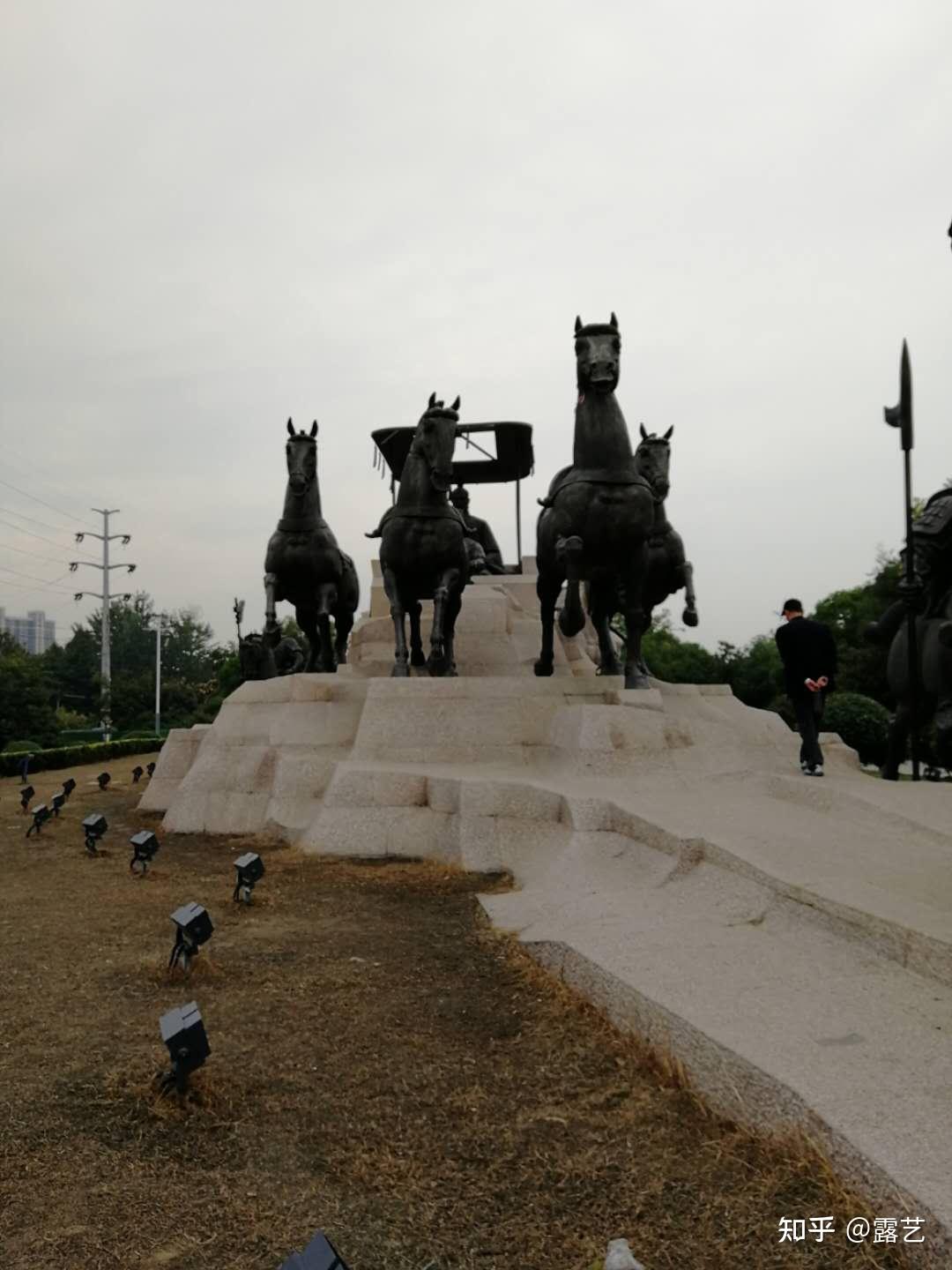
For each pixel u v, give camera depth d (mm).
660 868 7375
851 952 5410
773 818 7910
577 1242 3352
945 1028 4363
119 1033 5145
